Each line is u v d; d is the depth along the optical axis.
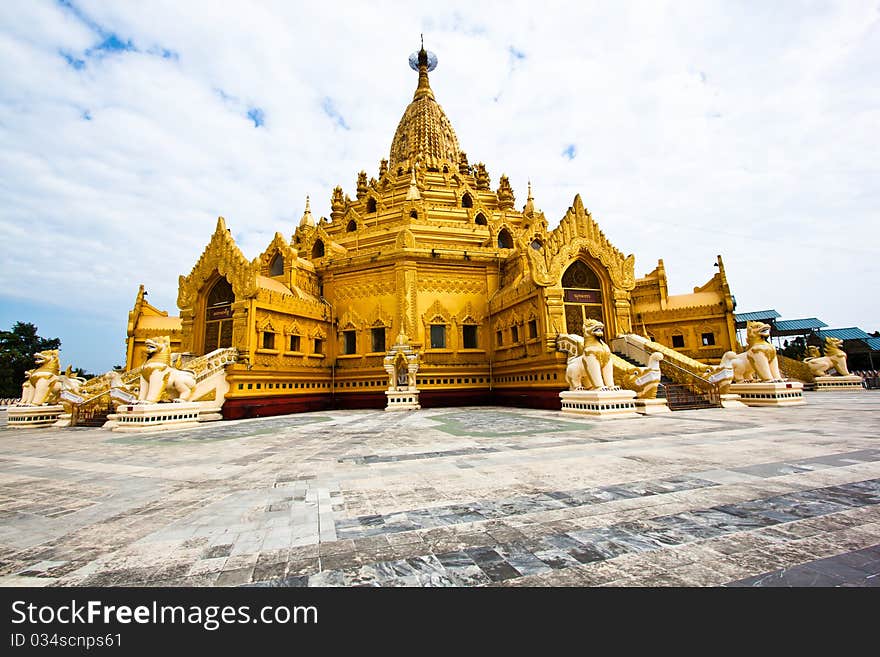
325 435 12.02
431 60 42.03
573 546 3.77
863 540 3.75
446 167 34.69
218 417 18.62
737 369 19.61
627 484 5.73
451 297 26.23
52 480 6.86
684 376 18.78
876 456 7.12
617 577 3.19
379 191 34.47
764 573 3.18
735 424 11.90
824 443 8.46
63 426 17.80
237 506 5.21
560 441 9.50
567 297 21.67
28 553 3.89
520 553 3.65
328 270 27.39
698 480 5.86
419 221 28.08
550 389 19.39
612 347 21.81
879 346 46.31
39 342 52.84
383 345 25.56
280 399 21.98
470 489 5.68
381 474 6.71
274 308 21.98
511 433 11.07
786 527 4.09
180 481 6.66
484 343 26.19
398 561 3.56
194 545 4.01
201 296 23.33
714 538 3.87
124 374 21.03
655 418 14.09
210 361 18.95
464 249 27.62
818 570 3.21
